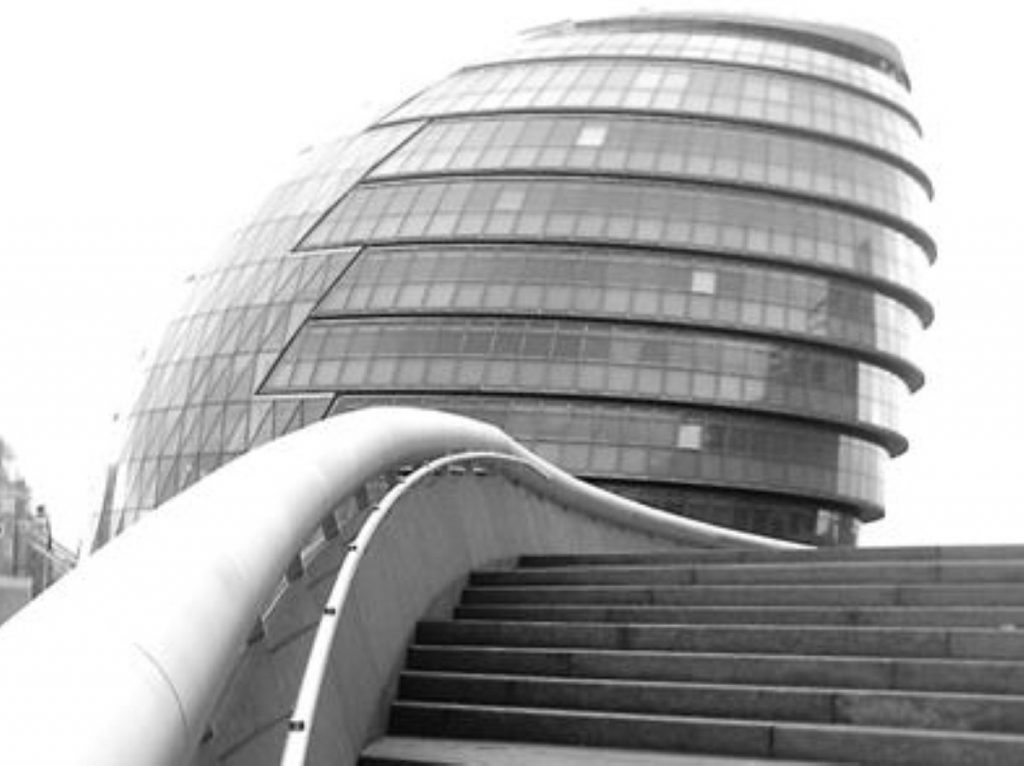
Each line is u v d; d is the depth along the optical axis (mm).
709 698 7297
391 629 7754
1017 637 7500
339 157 72938
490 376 60969
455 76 74250
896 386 70125
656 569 10711
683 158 66125
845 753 6461
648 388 61250
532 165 65812
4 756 1995
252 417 64688
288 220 71250
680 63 71062
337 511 6504
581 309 61938
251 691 4422
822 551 10977
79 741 2145
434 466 9312
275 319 66750
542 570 10969
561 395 60719
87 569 2967
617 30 77375
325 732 5477
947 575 9523
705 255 64125
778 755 6609
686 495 61719
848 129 71312
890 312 68875
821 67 74125
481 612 9945
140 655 2570
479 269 63281
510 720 7281
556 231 63500
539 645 8703
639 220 64062
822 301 65812
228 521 3732
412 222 65688
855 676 7383
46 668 2324
